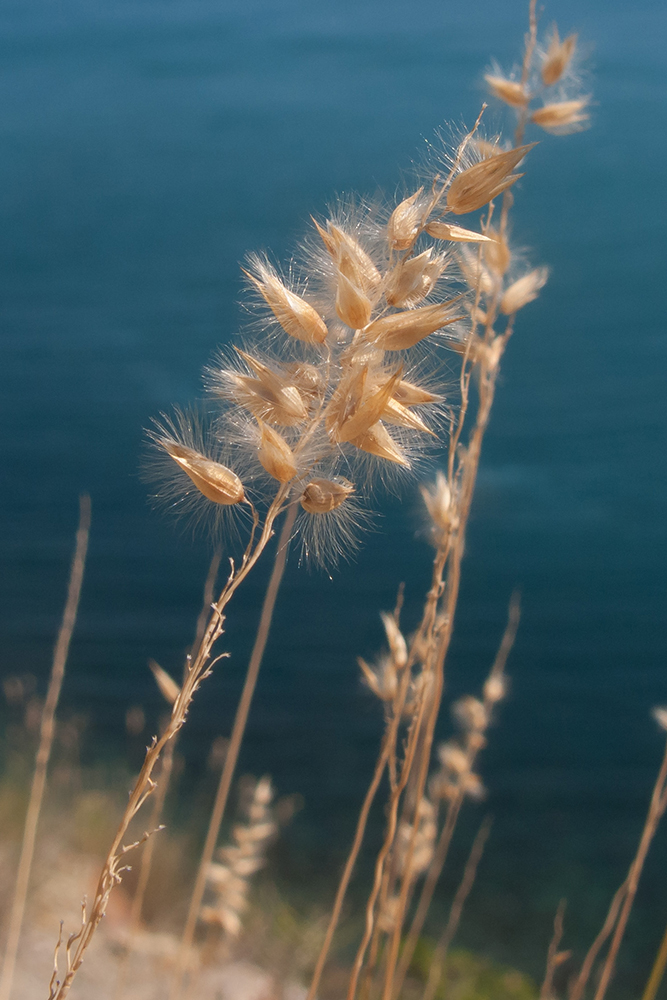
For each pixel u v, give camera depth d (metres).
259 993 0.58
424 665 0.25
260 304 0.23
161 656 1.54
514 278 0.29
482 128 0.23
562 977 0.84
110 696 1.38
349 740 1.30
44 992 0.51
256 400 0.22
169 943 0.63
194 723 1.32
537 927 0.92
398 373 0.22
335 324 0.23
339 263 0.22
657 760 1.29
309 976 0.68
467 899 0.96
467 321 0.26
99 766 1.04
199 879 0.34
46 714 0.31
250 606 1.75
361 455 0.23
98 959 0.58
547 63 0.29
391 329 0.22
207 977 0.58
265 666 1.53
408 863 0.27
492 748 1.31
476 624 1.72
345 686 1.47
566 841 1.09
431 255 0.22
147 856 0.32
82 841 0.77
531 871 1.03
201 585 1.80
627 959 0.89
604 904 0.97
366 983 0.27
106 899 0.22
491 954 0.85
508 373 3.14
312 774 1.21
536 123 0.29
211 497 0.22
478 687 1.49
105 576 1.83
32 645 1.54
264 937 0.70
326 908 0.85
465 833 1.10
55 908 0.64
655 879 1.03
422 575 1.87
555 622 1.72
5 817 0.76
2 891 0.60
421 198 0.23
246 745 1.28
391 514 2.08
